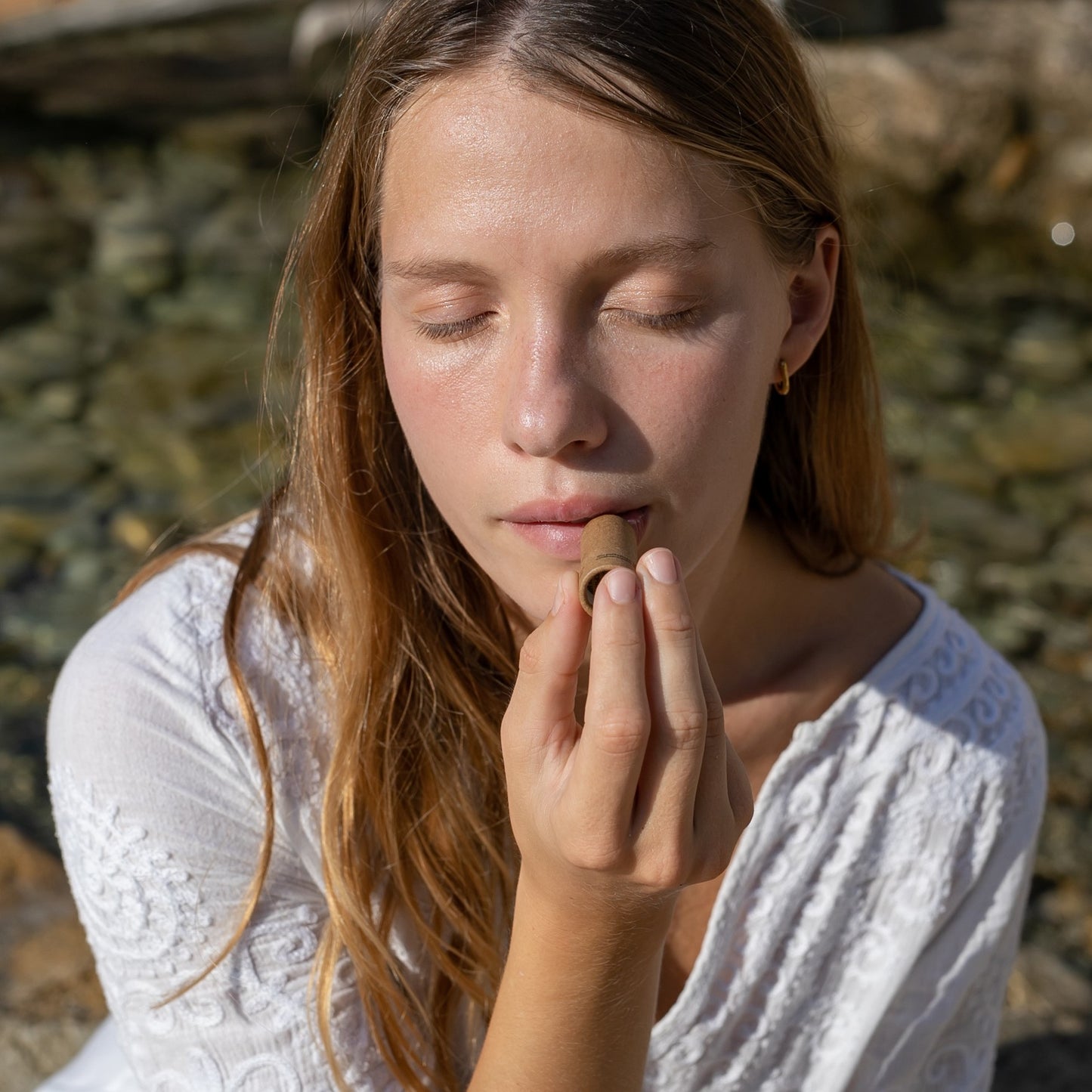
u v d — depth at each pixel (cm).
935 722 172
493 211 121
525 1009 133
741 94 129
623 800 115
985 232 727
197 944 152
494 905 167
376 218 138
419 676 162
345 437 156
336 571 159
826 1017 177
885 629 176
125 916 152
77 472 496
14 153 773
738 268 128
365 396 155
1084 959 304
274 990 155
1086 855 338
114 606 171
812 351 158
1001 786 175
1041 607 431
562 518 127
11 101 823
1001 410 547
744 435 133
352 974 158
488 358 126
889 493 186
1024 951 296
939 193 738
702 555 135
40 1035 260
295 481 163
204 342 593
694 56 124
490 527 131
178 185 750
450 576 162
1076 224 717
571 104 119
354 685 156
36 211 710
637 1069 138
